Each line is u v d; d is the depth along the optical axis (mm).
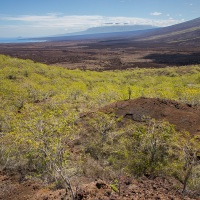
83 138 8453
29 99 16250
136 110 10461
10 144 7113
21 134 5406
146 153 7043
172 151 6992
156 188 5418
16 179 6078
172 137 7473
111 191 4918
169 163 6602
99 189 4930
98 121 9320
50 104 12391
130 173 6332
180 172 6176
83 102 15562
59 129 5316
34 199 5012
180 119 9500
